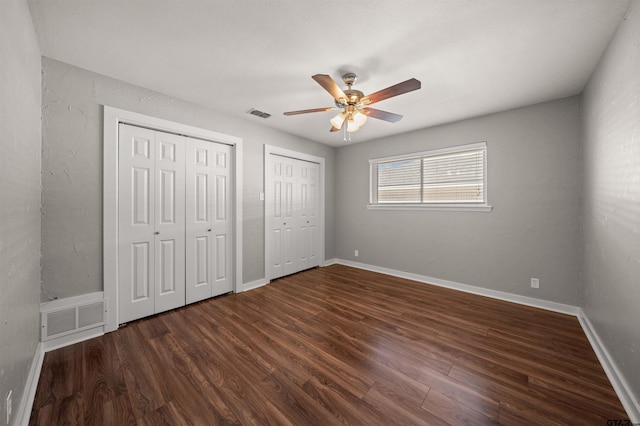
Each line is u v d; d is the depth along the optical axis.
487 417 1.33
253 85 2.38
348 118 2.22
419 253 3.72
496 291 3.04
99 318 2.16
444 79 2.24
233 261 3.22
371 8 1.47
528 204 2.82
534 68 2.06
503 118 2.96
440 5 1.44
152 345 2.01
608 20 1.52
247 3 1.44
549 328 2.28
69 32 1.66
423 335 2.16
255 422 1.30
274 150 3.64
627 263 1.47
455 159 3.39
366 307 2.76
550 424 1.28
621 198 1.56
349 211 4.59
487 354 1.88
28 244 1.51
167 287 2.65
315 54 1.91
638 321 1.34
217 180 3.06
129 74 2.19
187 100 2.70
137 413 1.35
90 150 2.12
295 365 1.76
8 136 1.14
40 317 1.88
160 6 1.45
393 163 4.04
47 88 1.92
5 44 1.09
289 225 3.99
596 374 1.66
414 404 1.42
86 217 2.11
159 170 2.58
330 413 1.36
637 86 1.34
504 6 1.43
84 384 1.56
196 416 1.33
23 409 1.28
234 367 1.73
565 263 2.62
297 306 2.79
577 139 2.53
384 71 2.12
